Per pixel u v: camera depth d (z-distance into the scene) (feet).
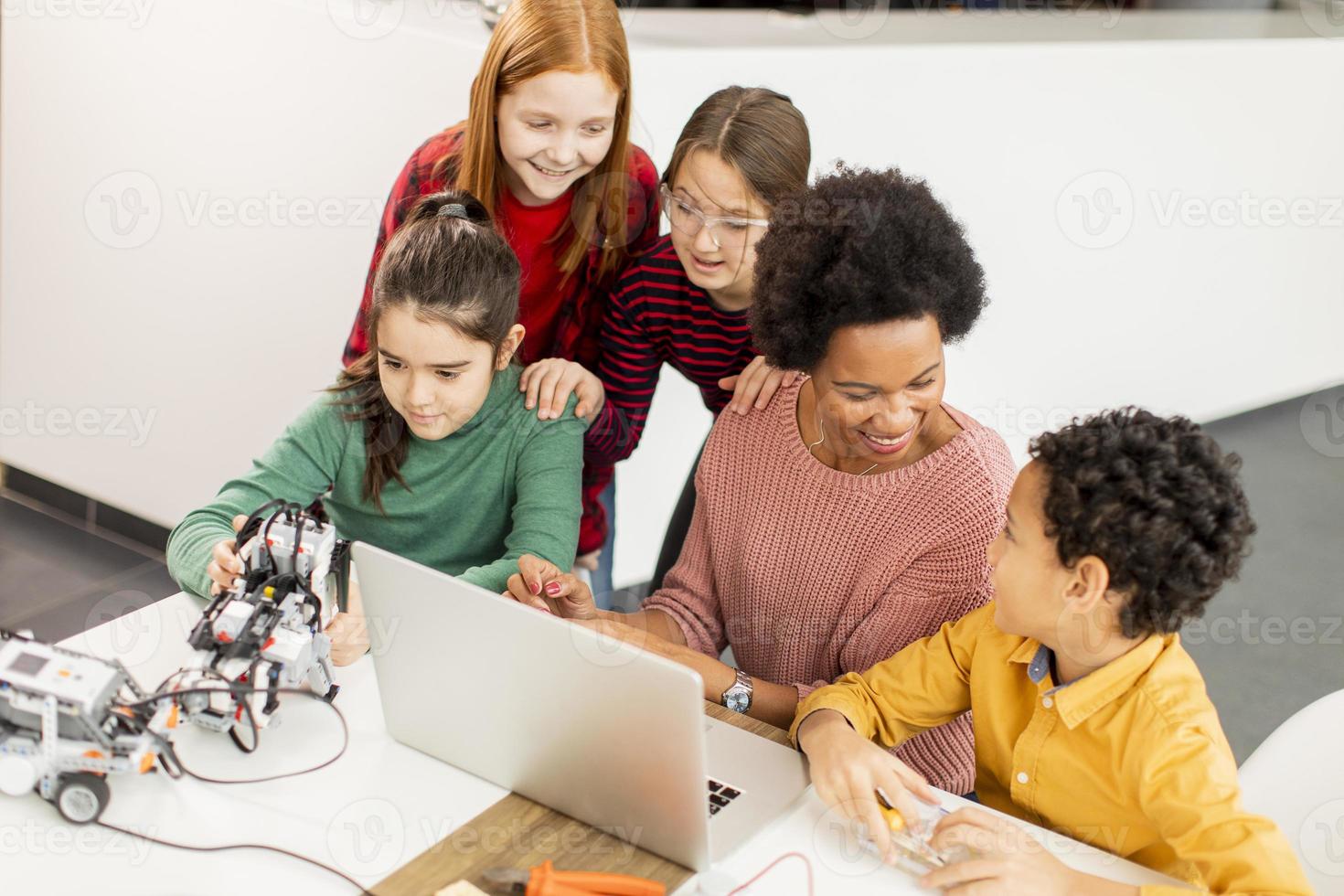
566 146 5.33
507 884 3.23
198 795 3.56
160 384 8.16
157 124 7.55
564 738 3.38
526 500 4.83
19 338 8.68
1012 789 3.78
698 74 6.60
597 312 6.20
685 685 3.04
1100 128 8.29
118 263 8.03
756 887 3.31
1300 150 9.46
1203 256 9.45
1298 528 9.22
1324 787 3.68
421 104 6.58
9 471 9.07
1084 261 8.76
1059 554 3.29
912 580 4.28
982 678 3.83
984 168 7.87
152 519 8.53
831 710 3.88
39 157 8.11
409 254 4.43
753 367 4.68
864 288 3.69
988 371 8.65
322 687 3.95
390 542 5.16
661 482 7.77
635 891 3.20
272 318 7.55
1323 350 10.69
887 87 7.18
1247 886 3.10
